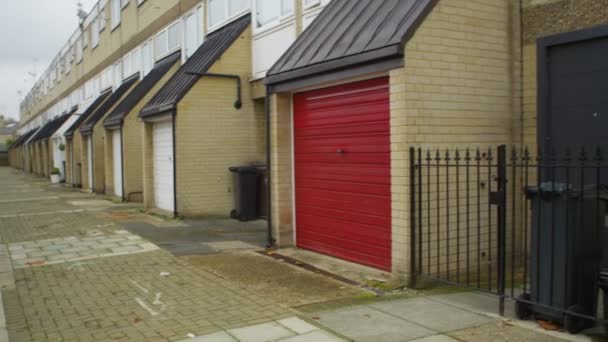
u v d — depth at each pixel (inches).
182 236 402.9
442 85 248.8
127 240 386.6
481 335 179.8
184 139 494.9
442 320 196.4
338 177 301.0
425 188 243.9
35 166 1738.4
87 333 192.7
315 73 287.7
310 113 323.0
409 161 238.1
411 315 202.8
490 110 267.0
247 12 523.5
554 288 183.8
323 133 312.2
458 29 254.4
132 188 703.7
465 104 257.1
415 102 240.1
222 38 539.5
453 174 254.2
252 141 522.9
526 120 276.5
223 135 510.3
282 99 337.1
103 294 244.4
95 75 1198.3
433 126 246.4
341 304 219.5
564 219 181.3
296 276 268.2
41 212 590.2
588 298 184.5
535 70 271.6
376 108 269.9
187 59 604.4
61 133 1215.6
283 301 225.6
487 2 265.1
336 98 299.9
